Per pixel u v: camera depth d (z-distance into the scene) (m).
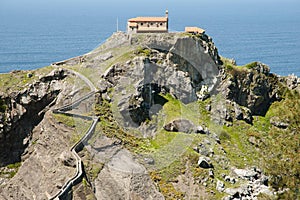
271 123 167.38
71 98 138.62
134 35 154.25
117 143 125.50
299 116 167.38
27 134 140.00
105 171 116.88
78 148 120.12
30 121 142.00
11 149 137.88
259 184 129.12
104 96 138.25
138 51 151.12
